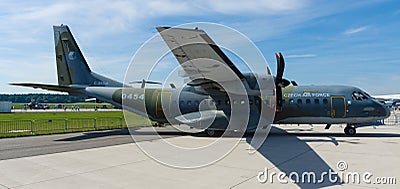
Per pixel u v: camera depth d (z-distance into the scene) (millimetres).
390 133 16250
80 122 26469
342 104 14836
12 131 18266
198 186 6312
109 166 8258
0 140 13922
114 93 16594
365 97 14984
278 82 13547
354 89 15250
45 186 6395
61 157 9578
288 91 15297
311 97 15078
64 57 17766
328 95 15047
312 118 15148
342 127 20641
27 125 23203
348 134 15461
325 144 12125
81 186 6375
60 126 22328
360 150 10625
